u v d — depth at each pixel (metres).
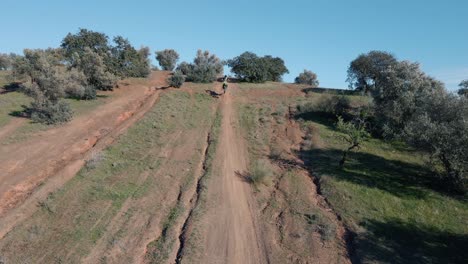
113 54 41.41
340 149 26.28
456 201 20.08
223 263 15.69
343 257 16.08
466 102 20.97
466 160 19.73
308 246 16.72
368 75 39.56
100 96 38.00
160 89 41.69
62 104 30.78
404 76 28.50
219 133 29.41
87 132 28.47
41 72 31.23
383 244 16.70
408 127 21.91
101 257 15.94
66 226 17.70
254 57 49.78
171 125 30.83
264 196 20.92
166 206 19.70
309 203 19.95
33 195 19.70
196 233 17.25
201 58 49.91
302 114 33.59
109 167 23.17
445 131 19.78
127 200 20.03
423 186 21.52
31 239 16.77
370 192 20.58
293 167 23.91
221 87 43.75
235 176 22.81
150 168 23.45
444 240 17.08
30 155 23.91
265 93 42.41
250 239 17.33
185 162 24.48
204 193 20.56
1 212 18.56
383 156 25.47
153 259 15.88
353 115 31.92
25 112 31.75
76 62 38.25
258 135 29.34
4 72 48.22
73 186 20.84
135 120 31.39
